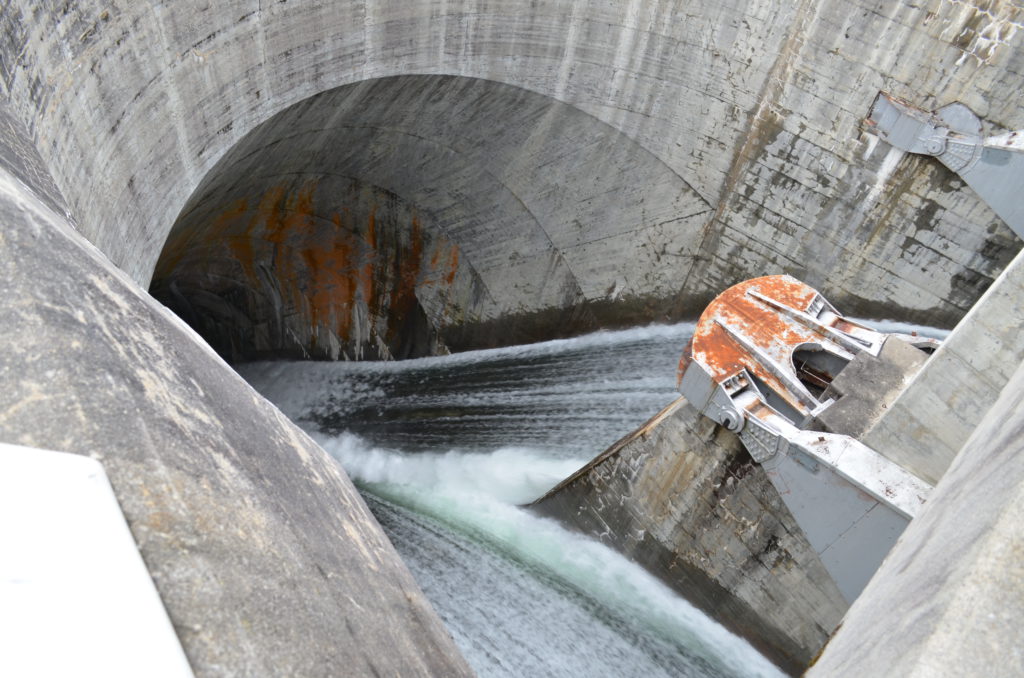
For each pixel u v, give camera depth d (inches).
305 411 781.9
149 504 63.6
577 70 568.4
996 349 300.7
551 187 637.9
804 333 430.6
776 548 426.9
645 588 497.7
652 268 651.5
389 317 754.2
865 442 358.3
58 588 49.3
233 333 801.6
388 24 477.4
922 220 540.4
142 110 335.3
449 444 706.8
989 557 96.7
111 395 68.7
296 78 442.3
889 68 511.8
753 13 532.1
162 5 331.9
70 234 89.4
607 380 669.3
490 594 534.0
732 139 581.3
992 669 85.5
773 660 449.7
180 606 59.6
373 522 108.9
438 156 622.8
